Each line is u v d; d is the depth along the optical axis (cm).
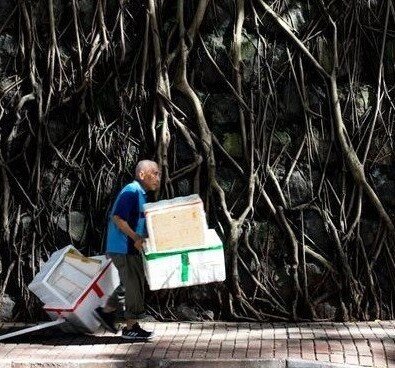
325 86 962
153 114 952
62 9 963
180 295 948
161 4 965
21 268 945
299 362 726
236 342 816
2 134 955
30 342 833
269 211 947
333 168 960
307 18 969
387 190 962
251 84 958
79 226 955
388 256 951
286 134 959
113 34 958
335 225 953
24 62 961
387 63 970
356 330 884
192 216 816
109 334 862
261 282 945
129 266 823
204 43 965
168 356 761
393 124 961
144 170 834
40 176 952
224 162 957
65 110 959
